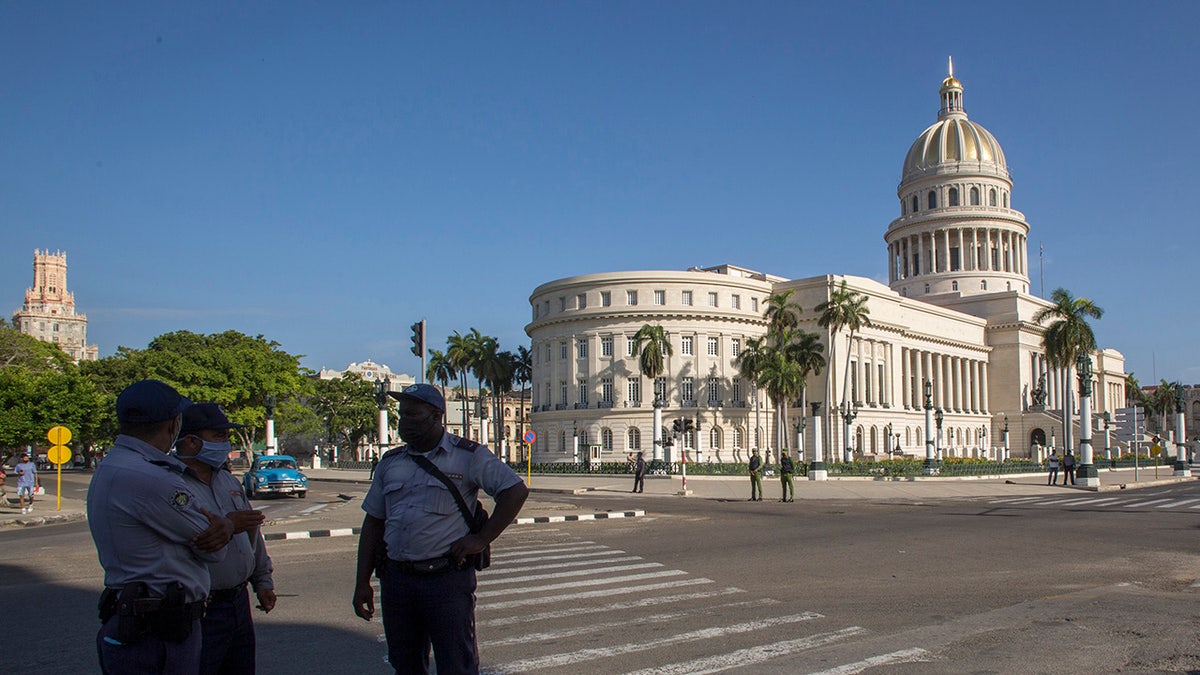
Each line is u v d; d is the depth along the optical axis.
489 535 5.83
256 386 70.75
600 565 15.00
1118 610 11.02
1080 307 77.44
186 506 4.96
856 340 91.88
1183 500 32.81
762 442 88.12
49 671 8.40
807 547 17.66
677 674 8.02
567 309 88.25
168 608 4.88
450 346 96.00
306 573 14.58
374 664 8.49
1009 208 122.38
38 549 19.02
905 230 122.25
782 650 8.91
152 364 68.81
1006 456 104.06
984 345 115.12
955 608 11.16
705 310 84.94
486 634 9.66
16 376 45.97
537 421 89.50
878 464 60.22
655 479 53.97
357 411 96.56
